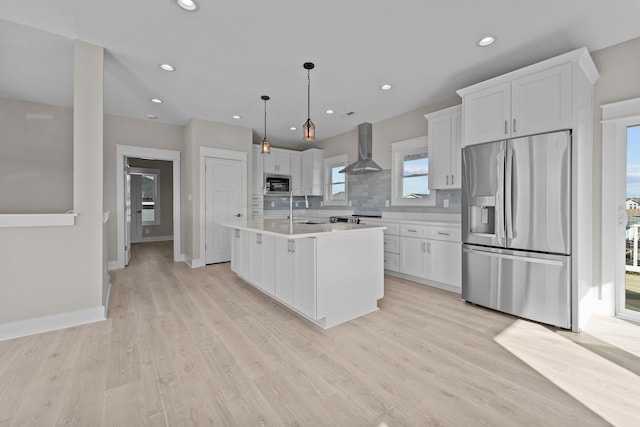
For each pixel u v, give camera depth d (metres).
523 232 2.44
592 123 2.53
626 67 2.39
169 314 2.59
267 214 6.18
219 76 3.06
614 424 1.29
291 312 2.66
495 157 2.59
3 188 3.60
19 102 3.66
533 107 2.40
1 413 1.34
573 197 2.20
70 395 1.48
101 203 2.46
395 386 1.57
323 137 5.91
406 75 3.04
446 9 2.01
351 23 2.17
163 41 2.41
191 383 1.59
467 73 3.00
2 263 2.10
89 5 1.96
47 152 3.82
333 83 3.25
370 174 4.96
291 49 2.53
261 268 3.06
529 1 1.92
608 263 2.52
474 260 2.79
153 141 4.72
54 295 2.27
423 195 4.20
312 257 2.30
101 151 2.47
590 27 2.20
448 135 3.48
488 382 1.60
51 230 2.27
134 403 1.42
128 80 3.15
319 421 1.32
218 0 1.91
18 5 1.99
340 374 1.68
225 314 2.60
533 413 1.36
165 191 7.82
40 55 2.61
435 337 2.15
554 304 2.29
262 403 1.43
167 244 7.07
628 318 2.45
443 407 1.40
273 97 3.66
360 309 2.58
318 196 6.29
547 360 1.82
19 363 1.77
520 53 2.59
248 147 5.14
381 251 2.77
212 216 4.74
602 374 1.67
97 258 2.44
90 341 2.07
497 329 2.29
